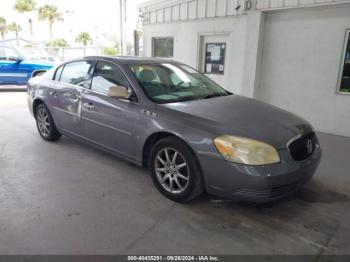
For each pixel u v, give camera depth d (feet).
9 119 21.72
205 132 9.46
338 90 19.90
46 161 13.89
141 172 12.94
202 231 8.94
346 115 19.79
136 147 11.51
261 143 9.02
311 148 10.52
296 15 20.65
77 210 9.86
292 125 10.42
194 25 27.07
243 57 23.85
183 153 9.91
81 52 69.77
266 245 8.40
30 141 16.72
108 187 11.53
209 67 26.91
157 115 10.65
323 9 19.39
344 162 14.93
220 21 24.93
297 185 9.75
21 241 8.27
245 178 8.83
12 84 33.19
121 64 12.46
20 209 9.82
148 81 12.03
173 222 9.34
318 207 10.53
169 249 8.13
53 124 16.03
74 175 12.50
